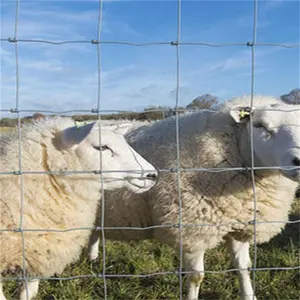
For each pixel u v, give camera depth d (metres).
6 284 1.24
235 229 1.14
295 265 1.40
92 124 0.96
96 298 1.23
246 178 1.11
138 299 1.23
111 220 1.24
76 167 0.99
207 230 1.11
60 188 0.97
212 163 1.12
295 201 2.09
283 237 1.65
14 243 0.91
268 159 1.05
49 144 0.98
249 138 1.09
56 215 0.96
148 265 1.41
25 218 0.92
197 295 1.19
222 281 1.32
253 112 1.08
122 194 1.19
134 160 1.05
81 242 1.01
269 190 1.12
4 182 0.93
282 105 1.09
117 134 1.07
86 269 1.39
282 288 1.26
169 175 1.14
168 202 1.13
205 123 1.18
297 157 0.97
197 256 1.16
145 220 1.22
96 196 1.03
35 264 0.95
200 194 1.11
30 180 0.94
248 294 1.19
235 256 1.20
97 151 1.02
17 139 1.00
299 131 1.01
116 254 1.51
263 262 1.43
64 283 1.29
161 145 1.22
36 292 1.18
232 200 1.10
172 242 1.16
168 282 1.31
